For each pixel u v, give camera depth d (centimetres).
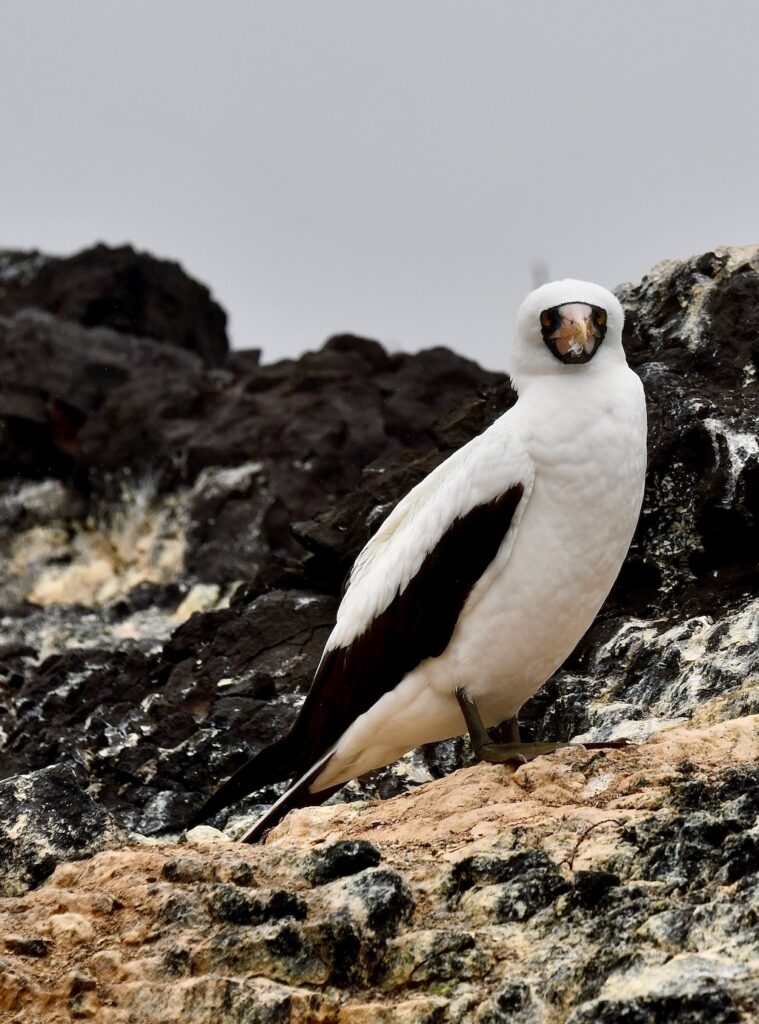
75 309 3353
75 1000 1048
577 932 1031
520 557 1280
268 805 1565
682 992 928
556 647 1317
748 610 1523
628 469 1271
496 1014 977
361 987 1038
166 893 1120
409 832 1206
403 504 1391
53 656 1967
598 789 1203
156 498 2648
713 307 1825
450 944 1031
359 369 2789
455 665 1317
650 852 1084
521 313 1323
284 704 1692
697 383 1756
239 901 1087
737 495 1609
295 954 1046
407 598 1324
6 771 1700
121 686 1852
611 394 1280
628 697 1514
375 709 1358
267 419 2648
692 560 1650
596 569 1288
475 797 1238
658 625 1606
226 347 3666
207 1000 1025
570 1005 971
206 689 1753
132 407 2783
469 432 1942
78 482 2758
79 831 1259
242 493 2502
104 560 2600
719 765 1208
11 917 1131
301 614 1842
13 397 2883
